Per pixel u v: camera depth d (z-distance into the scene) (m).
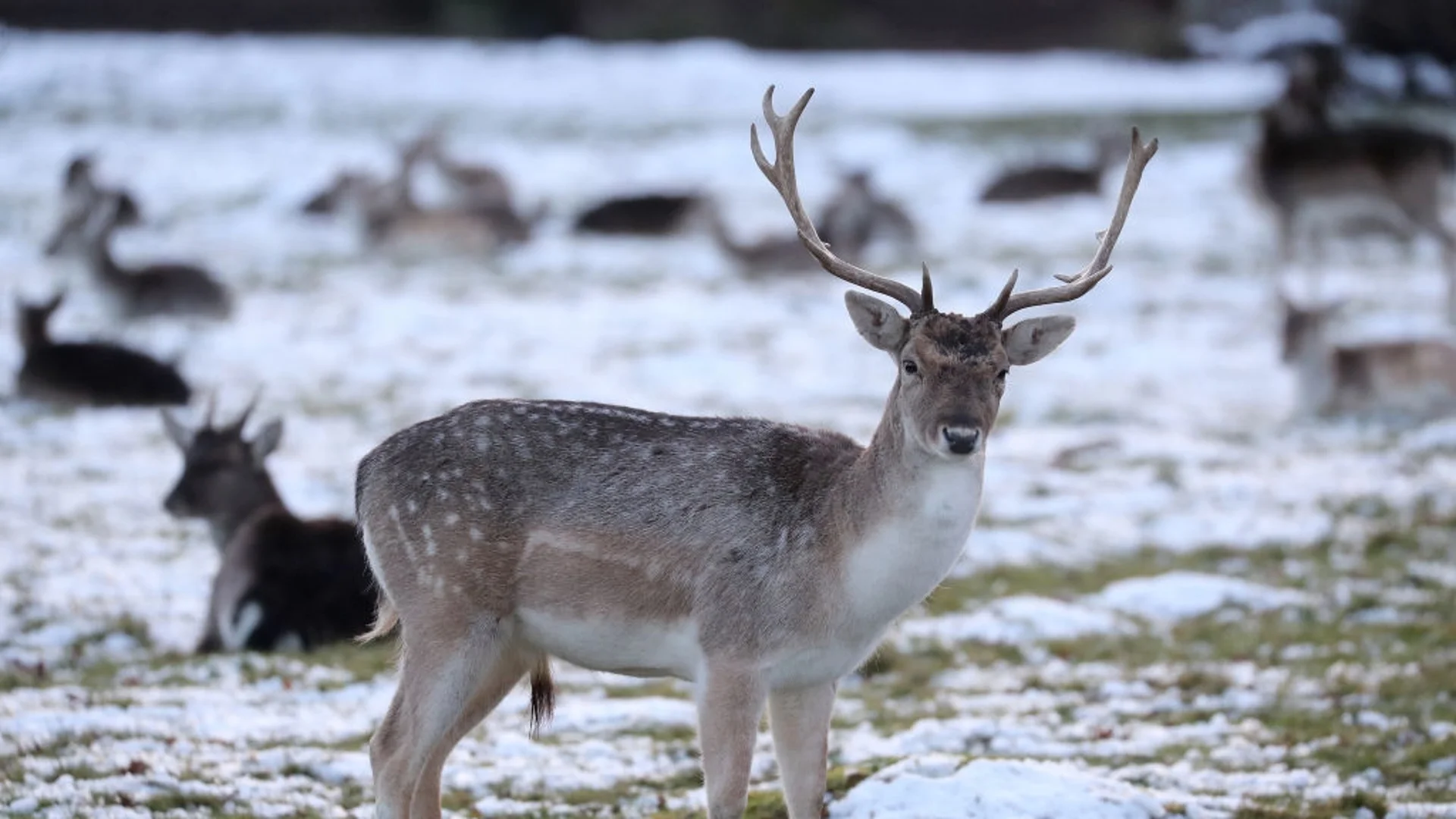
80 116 68.75
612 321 41.94
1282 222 43.81
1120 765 17.41
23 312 33.78
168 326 40.81
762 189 59.88
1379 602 23.23
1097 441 31.03
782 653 13.70
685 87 79.50
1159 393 35.56
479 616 14.12
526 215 54.53
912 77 85.00
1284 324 33.75
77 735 17.09
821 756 14.17
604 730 18.44
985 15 104.94
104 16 93.75
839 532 13.61
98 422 32.41
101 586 23.25
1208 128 68.19
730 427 14.45
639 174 62.44
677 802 16.02
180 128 67.56
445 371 36.81
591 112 73.88
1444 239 42.16
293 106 72.62
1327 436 32.06
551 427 14.38
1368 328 39.19
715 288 46.31
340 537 21.56
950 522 13.45
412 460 14.32
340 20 97.31
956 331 13.57
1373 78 74.56
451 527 14.07
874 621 13.73
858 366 37.41
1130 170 14.92
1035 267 46.72
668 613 13.95
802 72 85.50
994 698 19.80
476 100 75.94
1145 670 20.78
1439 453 30.64
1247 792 16.47
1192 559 25.45
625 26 97.06
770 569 13.70
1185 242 50.41
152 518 26.58
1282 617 22.84
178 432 23.52
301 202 56.44
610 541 13.93
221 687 19.31
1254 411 34.09
